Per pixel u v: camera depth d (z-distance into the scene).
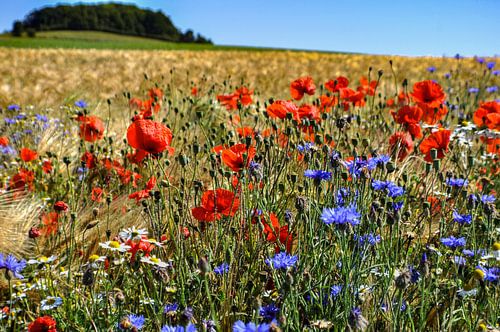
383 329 2.32
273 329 1.65
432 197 3.54
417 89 4.46
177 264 2.67
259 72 18.56
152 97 6.23
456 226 3.25
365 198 2.69
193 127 5.65
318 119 4.02
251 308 2.43
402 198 3.39
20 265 2.47
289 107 3.31
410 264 2.68
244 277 2.65
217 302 2.54
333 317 2.14
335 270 2.50
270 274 2.60
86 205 4.01
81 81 12.86
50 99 9.15
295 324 2.09
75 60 23.70
